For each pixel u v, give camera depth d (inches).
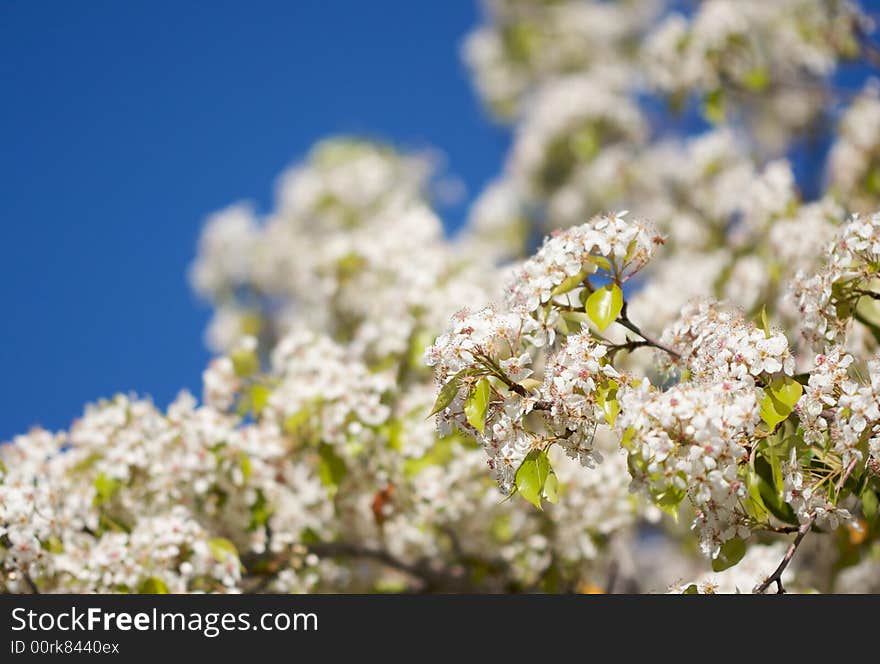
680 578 250.5
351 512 372.2
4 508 285.0
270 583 348.5
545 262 220.7
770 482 208.5
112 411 338.0
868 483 218.7
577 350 207.6
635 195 668.7
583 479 365.4
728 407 195.2
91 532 329.4
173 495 328.2
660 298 421.7
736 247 419.5
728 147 518.0
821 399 205.5
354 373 342.6
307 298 496.1
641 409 197.2
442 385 209.0
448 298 384.5
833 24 490.6
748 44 485.4
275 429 342.6
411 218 448.5
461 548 377.4
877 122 452.1
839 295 229.5
